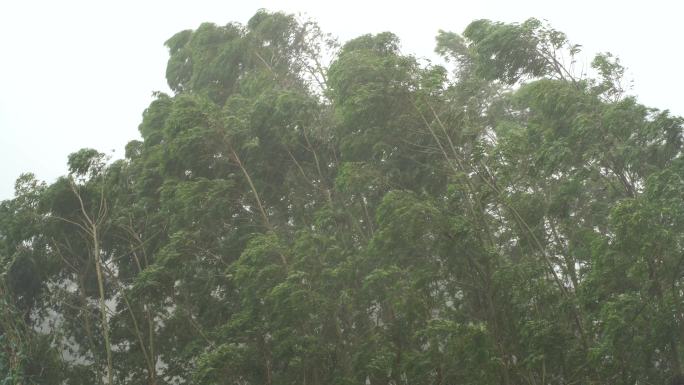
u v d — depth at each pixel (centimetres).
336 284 1477
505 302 1361
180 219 1733
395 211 1355
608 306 1238
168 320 1920
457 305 1475
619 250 1256
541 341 1300
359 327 1567
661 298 1273
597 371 1312
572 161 1534
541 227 1661
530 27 1627
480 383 1258
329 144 1805
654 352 1339
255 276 1473
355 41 1861
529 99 1841
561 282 1492
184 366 1892
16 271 1925
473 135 1596
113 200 1873
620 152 1471
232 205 1756
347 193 1672
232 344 1420
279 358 1438
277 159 1794
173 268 1683
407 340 1430
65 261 1961
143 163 1966
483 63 1725
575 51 1638
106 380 2008
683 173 1319
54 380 1845
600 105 1541
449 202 1444
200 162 1719
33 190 1897
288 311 1390
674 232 1263
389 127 1556
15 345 1703
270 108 1733
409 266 1422
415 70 1521
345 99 1562
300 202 1834
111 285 2111
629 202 1266
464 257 1362
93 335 2069
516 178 1622
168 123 1702
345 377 1383
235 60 2111
